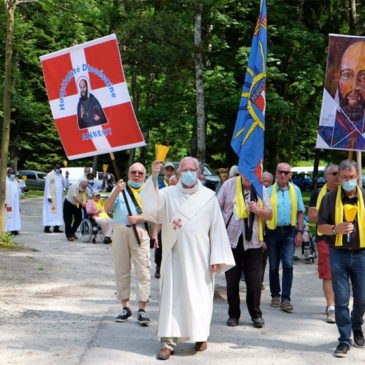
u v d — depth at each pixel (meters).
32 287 12.41
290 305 10.82
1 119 43.59
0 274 13.70
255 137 9.92
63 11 22.75
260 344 8.66
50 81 9.80
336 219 8.11
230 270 9.66
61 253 17.72
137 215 9.59
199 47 27.17
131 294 12.09
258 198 9.65
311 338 9.05
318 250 10.23
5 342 8.44
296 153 43.31
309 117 36.31
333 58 10.06
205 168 31.64
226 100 29.67
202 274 8.23
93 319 9.88
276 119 32.53
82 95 9.70
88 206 20.72
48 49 44.41
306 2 32.34
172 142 51.53
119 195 9.76
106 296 11.72
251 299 9.64
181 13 29.42
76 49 9.64
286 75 29.23
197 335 8.04
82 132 9.75
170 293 8.12
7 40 19.14
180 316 8.12
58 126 9.82
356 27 30.80
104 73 9.57
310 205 10.42
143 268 9.65
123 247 9.73
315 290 12.87
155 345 8.49
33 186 60.00
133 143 9.60
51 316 9.99
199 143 27.33
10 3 19.17
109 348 8.27
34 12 32.94
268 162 33.91
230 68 32.28
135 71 28.94
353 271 8.20
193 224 8.27
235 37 32.38
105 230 10.40
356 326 8.56
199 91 27.39
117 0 30.03
